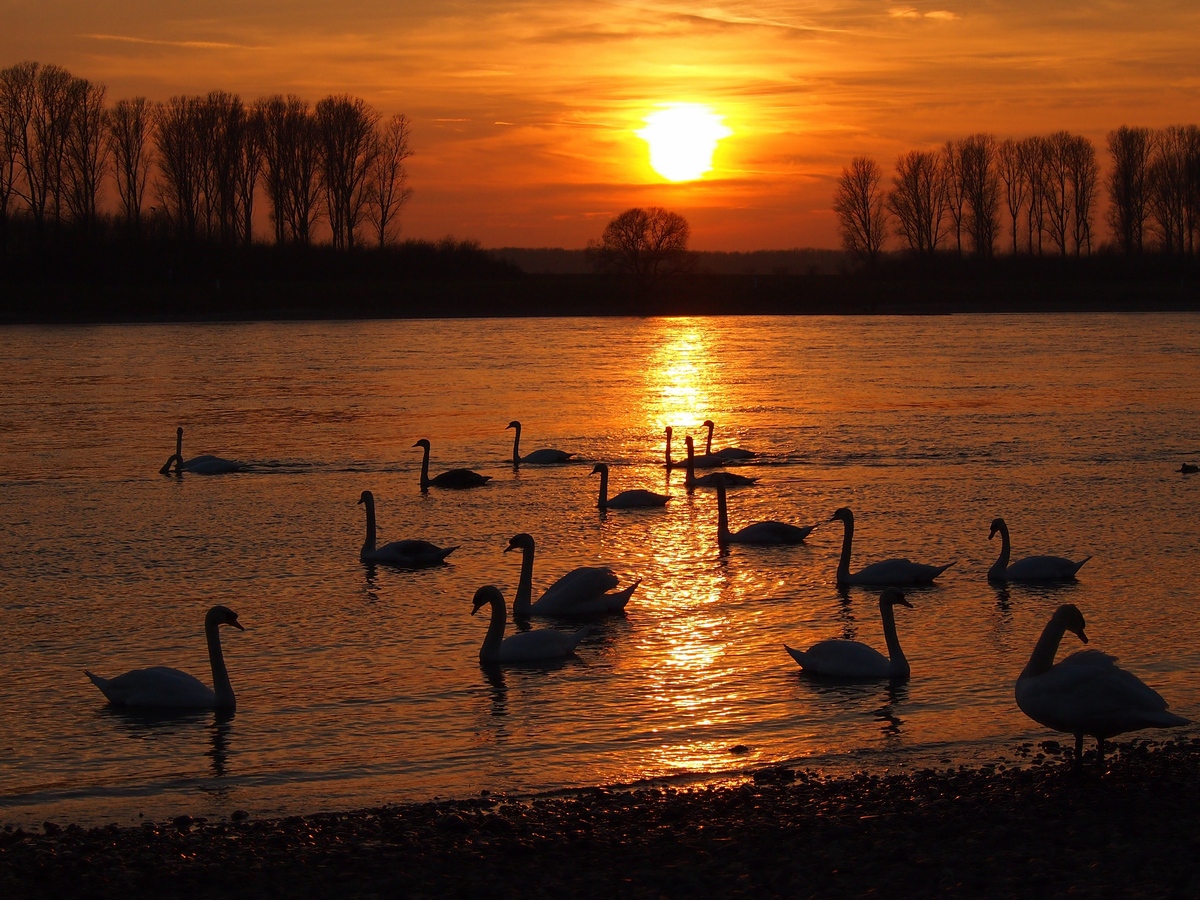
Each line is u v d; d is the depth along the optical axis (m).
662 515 27.34
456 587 20.94
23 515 27.17
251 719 14.55
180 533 25.34
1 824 11.70
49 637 17.91
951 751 13.20
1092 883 9.44
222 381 55.62
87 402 47.97
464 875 10.14
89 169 117.12
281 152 126.88
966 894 9.40
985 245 152.75
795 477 31.56
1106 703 11.31
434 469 34.00
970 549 23.09
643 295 116.06
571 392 51.41
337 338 82.44
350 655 17.03
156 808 12.06
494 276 128.12
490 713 14.65
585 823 11.24
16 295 99.88
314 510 28.03
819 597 19.97
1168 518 25.44
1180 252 143.75
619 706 14.83
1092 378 54.34
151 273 110.88
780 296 116.56
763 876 9.93
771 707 14.73
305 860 10.49
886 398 48.19
